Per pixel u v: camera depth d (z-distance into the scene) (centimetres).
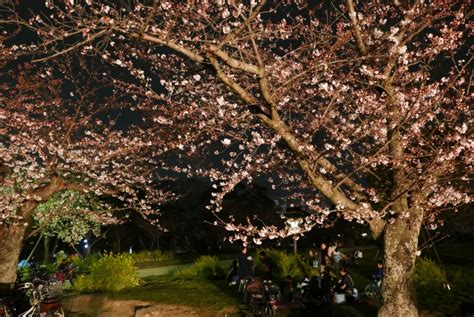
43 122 1431
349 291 1186
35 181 1375
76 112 1384
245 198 3781
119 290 1511
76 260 2102
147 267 2456
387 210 784
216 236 3812
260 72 649
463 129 684
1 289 1214
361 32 819
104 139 1453
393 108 763
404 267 766
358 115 780
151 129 1309
